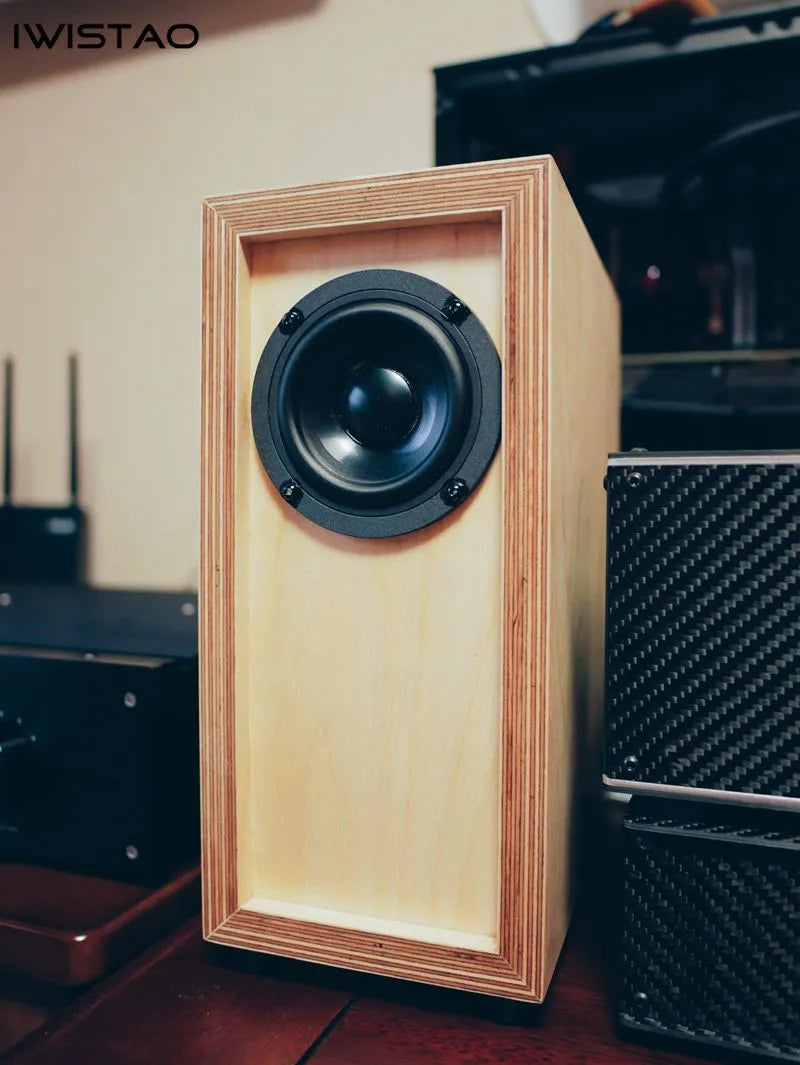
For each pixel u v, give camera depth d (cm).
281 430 56
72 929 58
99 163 115
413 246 55
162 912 64
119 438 114
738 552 49
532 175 50
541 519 50
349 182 54
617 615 52
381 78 101
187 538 110
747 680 49
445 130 95
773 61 85
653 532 51
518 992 51
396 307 54
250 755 59
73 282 117
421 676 55
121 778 66
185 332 111
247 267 58
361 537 55
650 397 90
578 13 92
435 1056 49
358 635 56
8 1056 49
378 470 55
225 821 57
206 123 109
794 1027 48
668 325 90
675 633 50
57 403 117
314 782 57
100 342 115
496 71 93
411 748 55
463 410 52
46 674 67
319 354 56
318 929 55
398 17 100
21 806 68
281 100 105
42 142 119
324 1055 49
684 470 50
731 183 88
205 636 57
